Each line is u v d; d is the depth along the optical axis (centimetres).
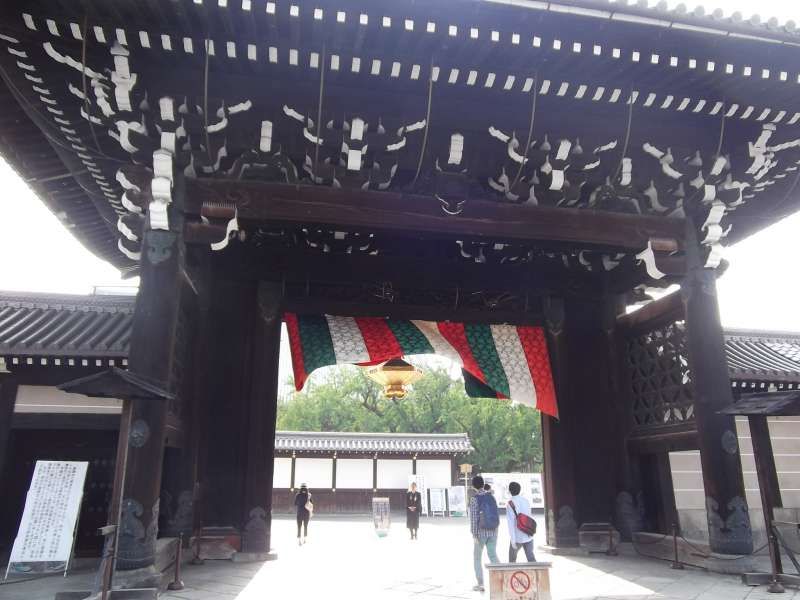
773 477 1483
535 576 689
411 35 839
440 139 1017
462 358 1409
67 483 1081
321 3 787
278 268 1331
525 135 1016
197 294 1198
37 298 1435
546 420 1421
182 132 916
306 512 1842
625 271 1427
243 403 1274
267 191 978
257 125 959
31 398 1289
